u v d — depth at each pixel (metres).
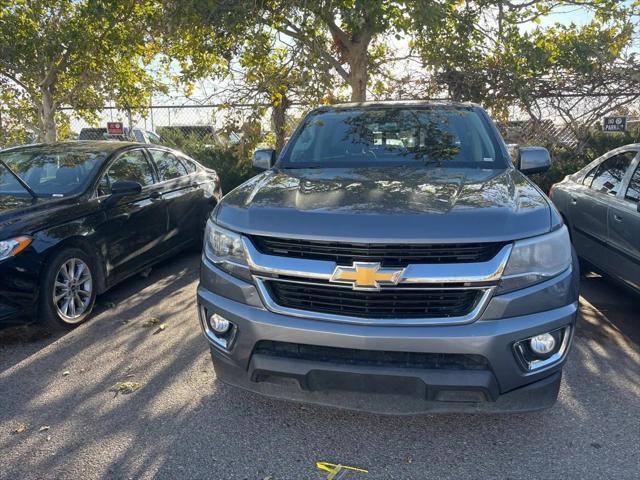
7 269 3.95
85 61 9.49
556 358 2.61
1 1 8.62
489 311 2.47
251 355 2.74
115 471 2.69
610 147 9.19
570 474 2.64
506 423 3.07
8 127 11.25
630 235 4.49
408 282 2.48
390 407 2.66
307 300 2.64
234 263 2.79
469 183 3.13
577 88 8.99
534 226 2.60
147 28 8.72
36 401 3.35
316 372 2.60
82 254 4.60
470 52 8.62
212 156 10.28
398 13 7.18
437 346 2.46
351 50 7.79
